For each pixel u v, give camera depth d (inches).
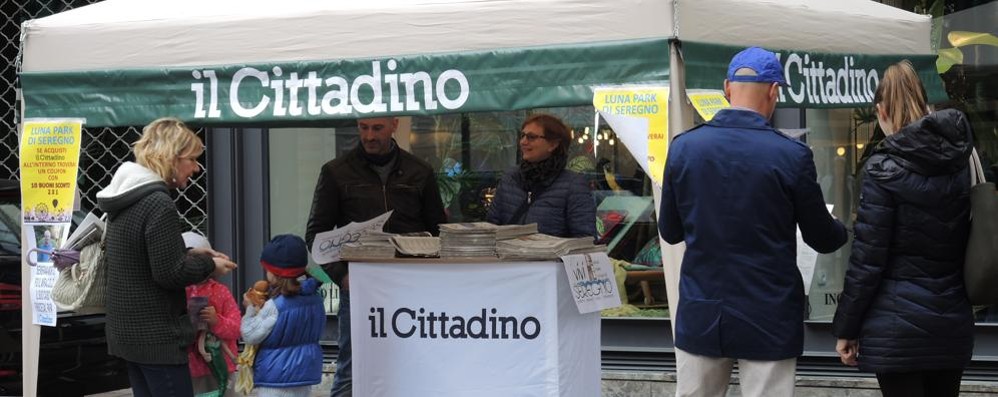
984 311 294.7
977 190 172.2
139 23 183.3
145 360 182.4
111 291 183.5
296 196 333.4
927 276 172.9
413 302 189.3
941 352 173.2
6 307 269.0
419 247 191.2
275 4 180.2
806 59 185.9
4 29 360.2
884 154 172.7
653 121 161.8
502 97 168.7
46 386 269.0
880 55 203.6
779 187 160.4
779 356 161.9
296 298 203.8
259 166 333.7
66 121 186.5
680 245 175.2
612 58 163.8
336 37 175.3
